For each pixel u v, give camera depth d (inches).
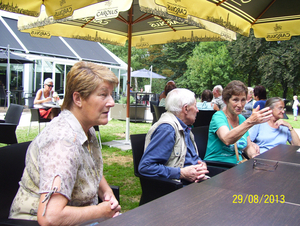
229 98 105.9
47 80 256.4
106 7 113.7
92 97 50.8
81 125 53.0
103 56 774.5
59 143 44.9
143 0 93.6
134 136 91.0
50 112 251.9
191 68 1302.9
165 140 80.4
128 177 158.6
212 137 109.5
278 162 83.7
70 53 679.1
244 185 58.4
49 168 42.8
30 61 505.7
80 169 48.2
